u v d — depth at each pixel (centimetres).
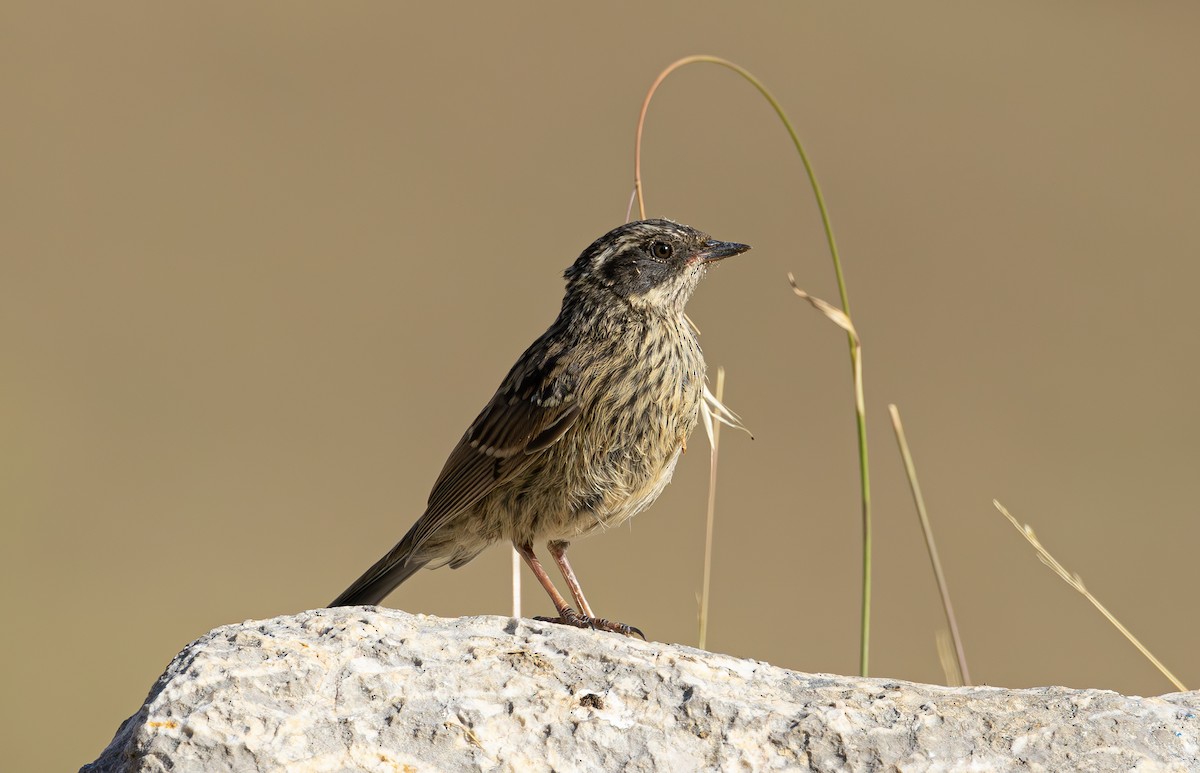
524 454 1115
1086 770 801
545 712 838
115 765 815
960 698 863
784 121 1134
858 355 1081
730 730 832
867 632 1037
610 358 1118
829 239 1110
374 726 818
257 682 834
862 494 1060
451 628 916
